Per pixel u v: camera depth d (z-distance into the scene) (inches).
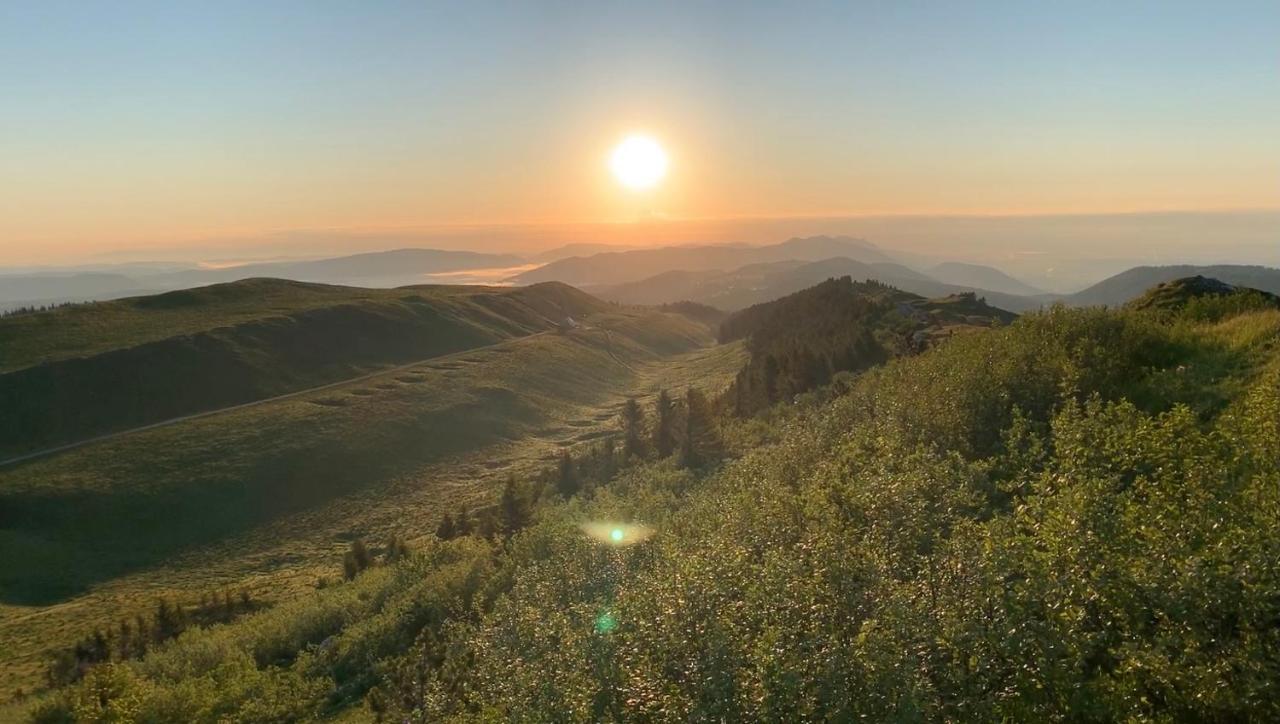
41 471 4001.0
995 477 580.4
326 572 2682.1
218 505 3873.0
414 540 3038.9
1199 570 291.4
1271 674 261.0
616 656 403.9
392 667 1055.6
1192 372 659.4
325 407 5255.9
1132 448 451.2
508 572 1243.8
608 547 906.1
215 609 2087.8
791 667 312.2
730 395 3757.4
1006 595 335.9
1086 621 322.7
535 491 2758.4
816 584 387.2
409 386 5861.2
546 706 400.5
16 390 4950.8
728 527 609.3
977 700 301.3
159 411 5265.8
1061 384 631.2
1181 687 281.1
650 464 2694.4
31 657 1952.5
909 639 326.6
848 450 722.8
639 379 7583.7
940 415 714.2
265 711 1018.1
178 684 1119.0
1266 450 380.2
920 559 412.2
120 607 2546.8
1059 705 299.7
